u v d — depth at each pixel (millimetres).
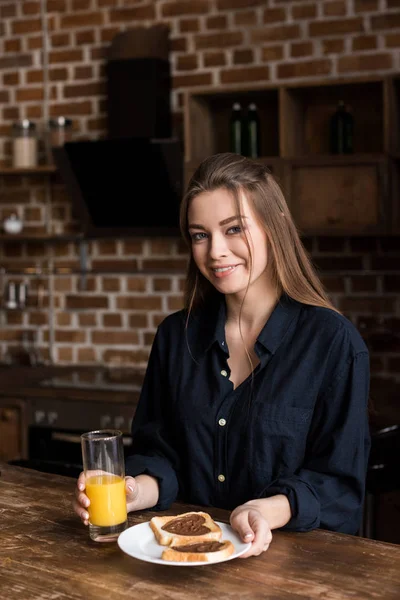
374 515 2854
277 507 1432
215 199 1570
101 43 4027
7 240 4156
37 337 4262
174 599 1180
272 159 3350
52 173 4066
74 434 3518
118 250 4062
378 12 3479
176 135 3885
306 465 1581
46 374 3891
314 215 3295
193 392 1710
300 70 3633
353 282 3572
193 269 1812
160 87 3756
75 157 3668
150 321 4008
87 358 4156
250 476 1619
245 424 1625
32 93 4215
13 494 1717
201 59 3816
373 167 3170
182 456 1730
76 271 4086
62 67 4133
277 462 1604
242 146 3475
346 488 1556
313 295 1669
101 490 1421
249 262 1593
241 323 1722
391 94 3188
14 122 4273
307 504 1452
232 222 1566
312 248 3648
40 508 1618
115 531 1425
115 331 4090
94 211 3857
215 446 1669
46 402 3578
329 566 1293
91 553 1370
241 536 1336
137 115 3736
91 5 4031
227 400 1666
